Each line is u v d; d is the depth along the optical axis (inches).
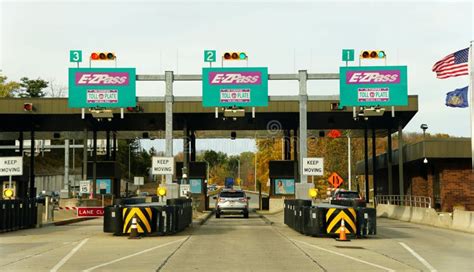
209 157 6752.0
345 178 2952.8
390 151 1840.6
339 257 594.2
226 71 1162.6
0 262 553.3
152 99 1163.9
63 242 757.9
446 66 1104.2
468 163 1526.8
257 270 496.4
